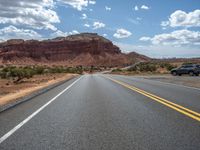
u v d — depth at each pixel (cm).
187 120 905
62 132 743
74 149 590
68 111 1100
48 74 6300
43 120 915
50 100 1478
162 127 800
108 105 1265
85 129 779
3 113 1060
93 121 894
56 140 662
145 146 608
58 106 1245
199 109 1131
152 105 1257
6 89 2364
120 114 1023
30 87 2573
